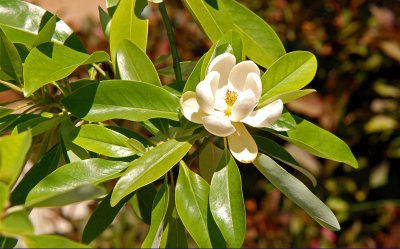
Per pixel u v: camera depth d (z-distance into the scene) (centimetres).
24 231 48
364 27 134
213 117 56
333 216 58
